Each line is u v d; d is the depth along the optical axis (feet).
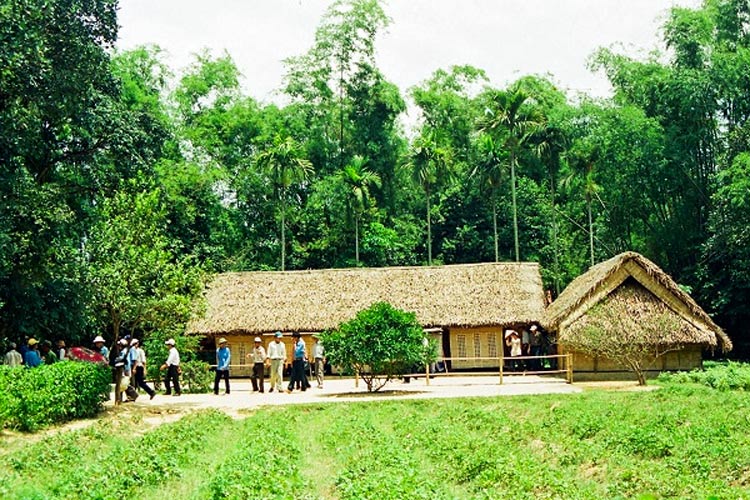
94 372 81.35
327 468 52.80
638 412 71.61
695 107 168.66
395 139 230.07
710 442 54.85
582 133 192.95
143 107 144.66
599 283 110.32
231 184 212.02
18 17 77.66
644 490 41.39
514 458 49.83
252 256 212.23
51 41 84.69
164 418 82.38
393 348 96.73
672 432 59.11
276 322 136.56
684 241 181.27
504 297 136.26
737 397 80.48
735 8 174.60
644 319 106.73
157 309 90.89
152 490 45.19
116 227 90.63
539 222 222.07
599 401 80.89
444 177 212.43
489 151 206.28
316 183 217.56
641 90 183.83
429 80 245.04
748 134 161.27
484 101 236.22
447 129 239.09
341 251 216.95
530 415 77.56
